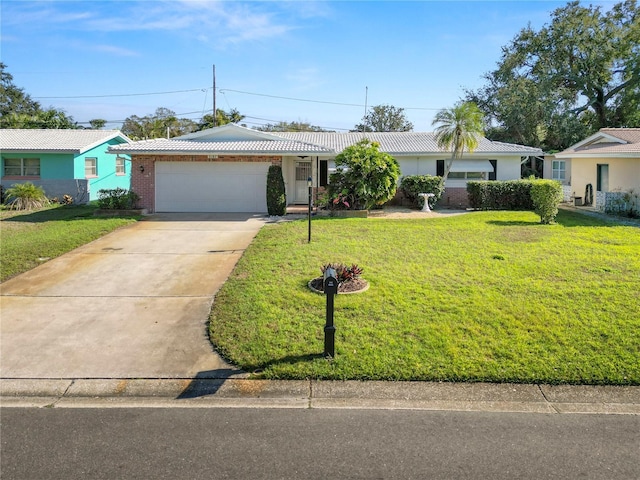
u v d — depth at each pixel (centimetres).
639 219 1769
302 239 1298
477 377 557
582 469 396
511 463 404
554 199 1598
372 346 628
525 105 3516
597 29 3534
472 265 1003
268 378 568
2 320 766
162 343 675
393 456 414
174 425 471
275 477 385
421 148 2398
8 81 5550
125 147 1898
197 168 1966
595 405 510
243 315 743
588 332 656
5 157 2467
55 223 1659
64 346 670
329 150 1881
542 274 930
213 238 1388
